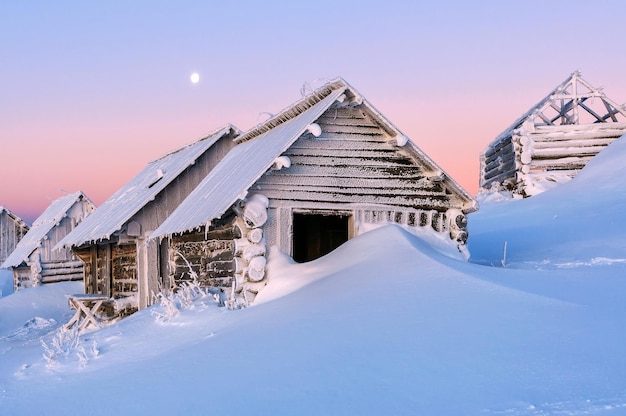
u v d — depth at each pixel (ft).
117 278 63.98
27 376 27.84
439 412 13.76
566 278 25.48
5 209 125.29
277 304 29.55
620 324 18.11
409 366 16.62
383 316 21.49
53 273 94.22
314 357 18.57
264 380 17.44
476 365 16.08
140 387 20.18
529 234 54.03
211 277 41.29
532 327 18.39
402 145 39.55
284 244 37.88
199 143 67.51
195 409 16.30
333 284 29.01
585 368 15.14
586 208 58.75
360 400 14.99
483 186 100.73
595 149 82.84
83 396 20.84
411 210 40.73
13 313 80.59
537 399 13.80
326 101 38.73
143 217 57.26
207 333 28.40
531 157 82.84
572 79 87.10
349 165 39.83
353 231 39.55
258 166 38.32
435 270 26.07
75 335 37.04
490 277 25.35
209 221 35.88
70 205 96.02
